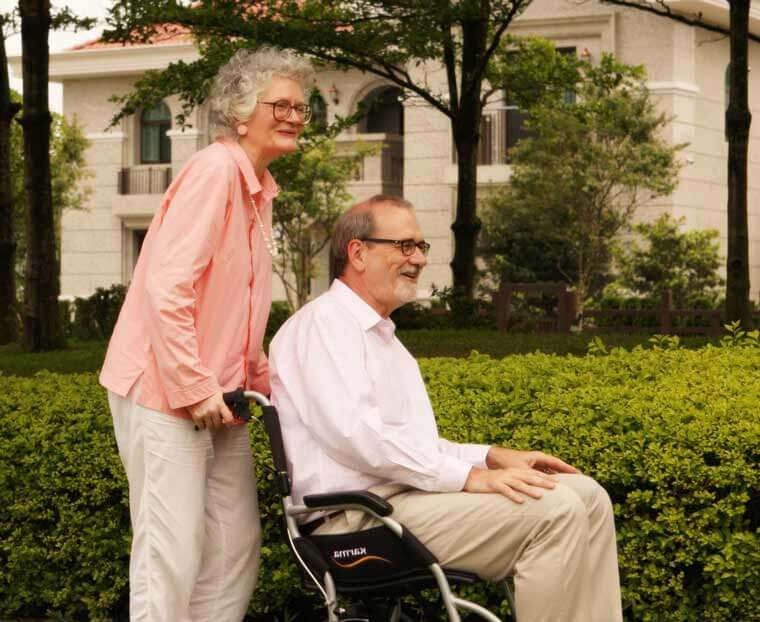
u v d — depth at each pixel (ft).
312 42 39.42
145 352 10.62
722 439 11.50
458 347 32.86
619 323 49.57
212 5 37.65
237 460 11.29
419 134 72.90
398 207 10.77
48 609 14.52
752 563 11.48
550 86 51.93
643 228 63.31
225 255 10.66
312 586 10.36
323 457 10.37
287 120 10.96
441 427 12.80
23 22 37.73
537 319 45.75
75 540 13.99
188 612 10.84
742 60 31.99
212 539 11.20
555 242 65.51
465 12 38.32
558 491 9.78
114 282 84.99
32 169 38.34
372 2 38.88
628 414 12.19
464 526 9.89
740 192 32.22
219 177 10.53
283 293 79.92
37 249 38.50
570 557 9.62
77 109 85.05
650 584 11.92
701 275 62.54
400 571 9.98
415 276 10.80
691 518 11.64
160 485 10.52
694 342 32.83
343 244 10.78
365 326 10.57
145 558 10.64
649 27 67.72
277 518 13.14
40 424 14.10
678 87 67.67
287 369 10.63
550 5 68.69
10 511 14.23
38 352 37.86
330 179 68.44
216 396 10.21
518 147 64.44
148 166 83.66
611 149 62.59
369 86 75.92
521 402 13.00
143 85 41.70
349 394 10.18
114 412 10.96
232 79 10.97
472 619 12.98
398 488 10.41
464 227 45.85
